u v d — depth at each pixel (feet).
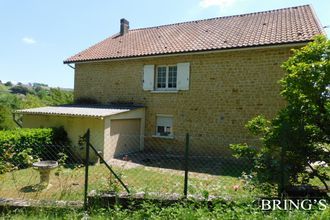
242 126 43.19
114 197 17.88
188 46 48.11
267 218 13.98
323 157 18.76
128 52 54.34
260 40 41.68
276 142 19.49
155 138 50.78
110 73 56.08
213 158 44.98
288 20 46.34
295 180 19.17
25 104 84.79
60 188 25.90
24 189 25.90
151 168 37.37
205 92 46.24
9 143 34.06
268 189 18.04
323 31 38.50
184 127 48.03
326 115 18.67
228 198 16.85
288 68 21.44
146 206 16.14
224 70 44.68
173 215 14.94
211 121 45.70
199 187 24.11
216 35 49.42
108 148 44.16
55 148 42.98
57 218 16.05
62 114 45.27
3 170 27.58
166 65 50.60
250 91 42.60
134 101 53.26
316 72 19.26
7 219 15.53
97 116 42.29
